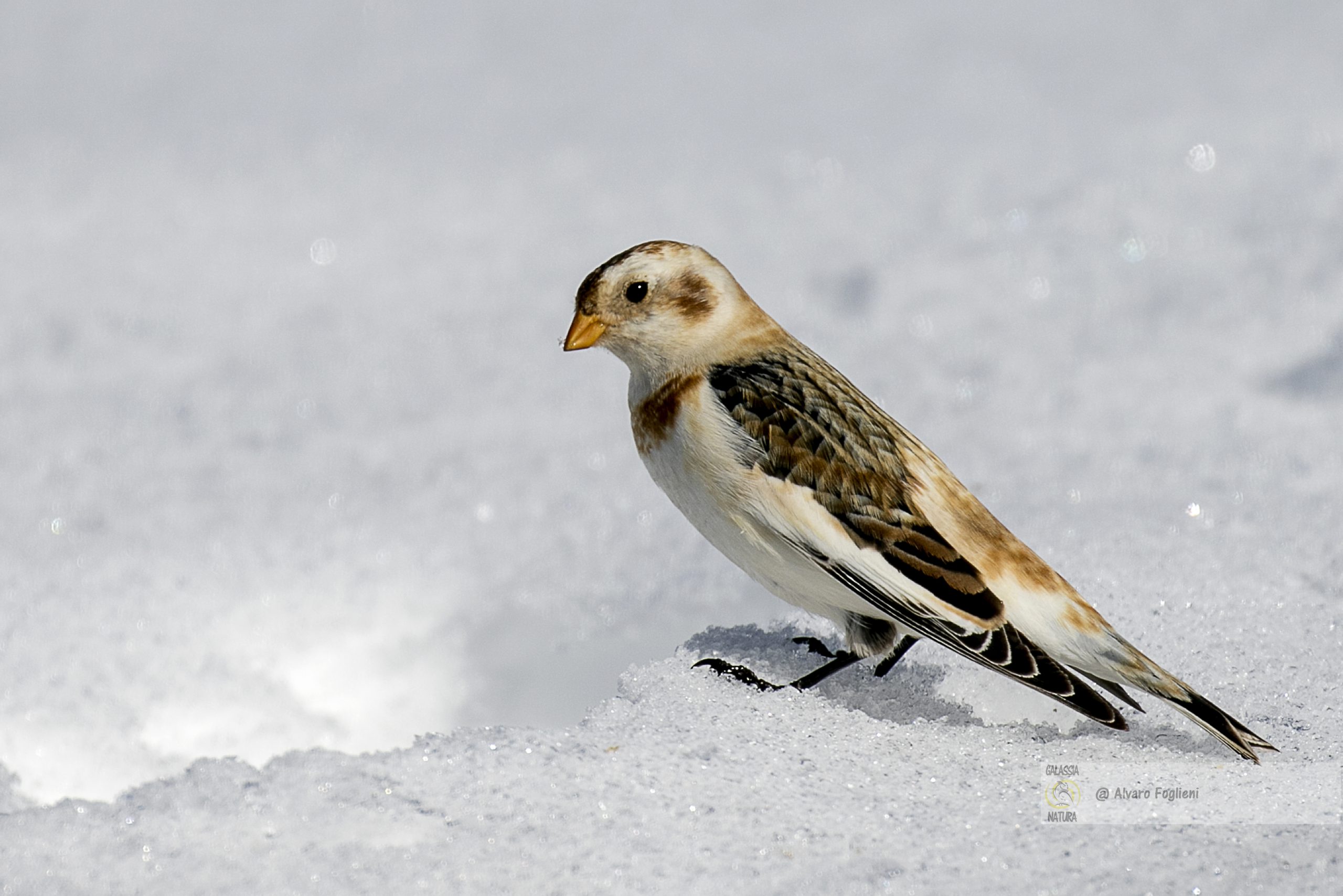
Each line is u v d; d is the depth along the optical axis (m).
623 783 5.38
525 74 21.81
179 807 5.16
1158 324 12.95
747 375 6.68
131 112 20.50
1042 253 14.42
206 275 15.09
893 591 6.06
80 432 12.01
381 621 9.31
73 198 17.31
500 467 11.47
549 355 13.43
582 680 8.89
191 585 9.44
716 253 15.08
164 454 11.67
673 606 9.59
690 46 23.06
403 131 19.67
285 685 8.70
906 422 11.84
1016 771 5.66
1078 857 4.95
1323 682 6.75
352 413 12.40
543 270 14.98
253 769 5.35
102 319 14.08
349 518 10.59
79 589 9.27
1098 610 7.70
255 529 10.37
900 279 14.20
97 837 5.04
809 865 4.96
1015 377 12.38
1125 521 9.37
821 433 6.35
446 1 25.19
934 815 5.27
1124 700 5.89
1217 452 10.70
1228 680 6.81
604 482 11.23
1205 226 14.41
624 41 23.38
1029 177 16.33
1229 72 19.89
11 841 5.01
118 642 8.66
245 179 17.94
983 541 6.20
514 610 9.55
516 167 18.05
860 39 22.94
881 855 5.00
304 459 11.61
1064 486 10.35
